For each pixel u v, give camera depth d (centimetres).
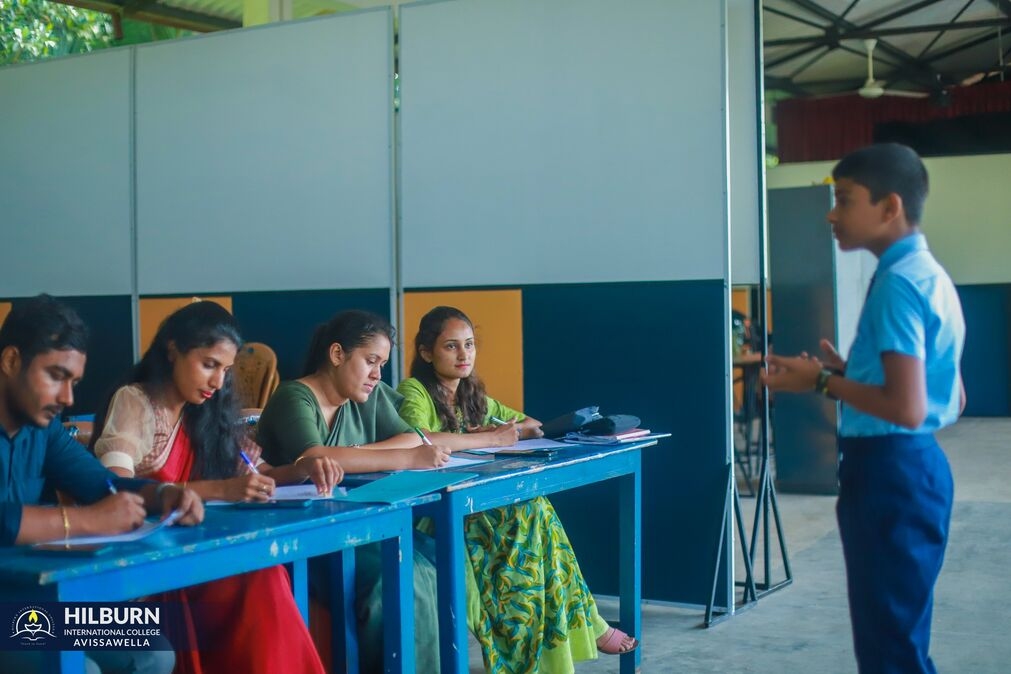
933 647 376
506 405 458
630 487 354
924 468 227
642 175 430
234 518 217
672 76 423
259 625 232
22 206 575
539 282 450
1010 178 1141
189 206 529
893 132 1265
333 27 492
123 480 223
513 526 316
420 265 475
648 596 436
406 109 476
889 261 233
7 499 215
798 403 695
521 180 452
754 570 494
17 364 210
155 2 718
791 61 1152
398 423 327
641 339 431
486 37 458
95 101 553
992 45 1152
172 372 259
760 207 428
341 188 492
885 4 966
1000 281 1149
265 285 511
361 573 288
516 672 313
